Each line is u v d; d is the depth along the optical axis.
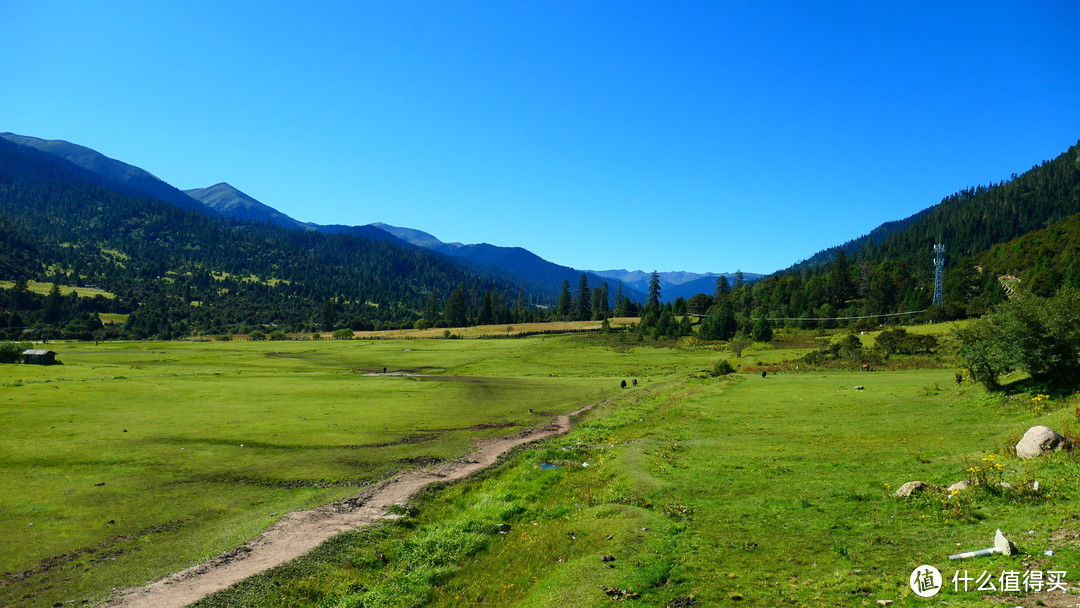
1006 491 15.73
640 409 48.09
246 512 22.61
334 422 42.84
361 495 24.34
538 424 43.19
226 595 15.08
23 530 20.33
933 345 89.12
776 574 12.73
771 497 19.00
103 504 23.34
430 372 99.06
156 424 40.22
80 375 73.50
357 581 15.98
